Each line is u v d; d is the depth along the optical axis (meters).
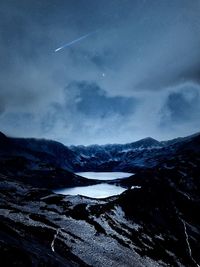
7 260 26.11
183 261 67.06
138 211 90.12
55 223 63.66
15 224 53.28
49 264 31.55
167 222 88.94
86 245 54.44
